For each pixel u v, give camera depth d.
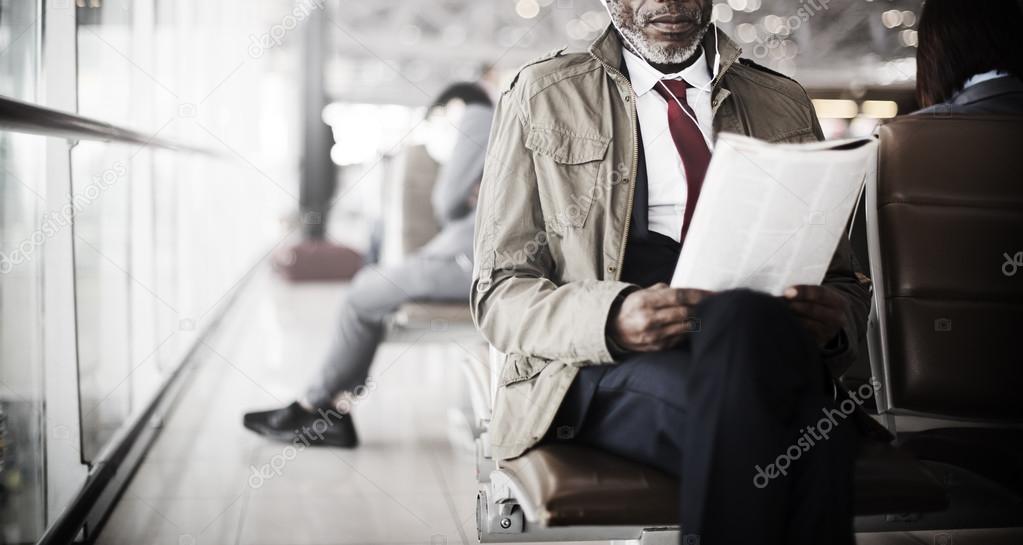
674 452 1.05
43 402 1.71
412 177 2.69
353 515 1.83
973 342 1.37
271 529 1.74
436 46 11.27
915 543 1.59
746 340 0.95
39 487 1.70
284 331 4.30
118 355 2.33
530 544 1.53
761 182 1.00
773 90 1.40
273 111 8.37
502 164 1.29
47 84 1.68
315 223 7.83
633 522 1.00
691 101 1.37
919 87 1.57
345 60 11.23
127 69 2.48
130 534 1.72
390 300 2.41
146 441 2.35
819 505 0.96
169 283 3.09
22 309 1.63
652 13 1.31
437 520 1.80
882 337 1.41
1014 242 1.38
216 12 4.54
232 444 2.42
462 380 3.22
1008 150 1.39
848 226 1.44
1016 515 1.30
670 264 1.29
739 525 0.94
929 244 1.38
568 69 1.32
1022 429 1.37
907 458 1.09
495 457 1.18
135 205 2.59
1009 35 1.48
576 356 1.11
